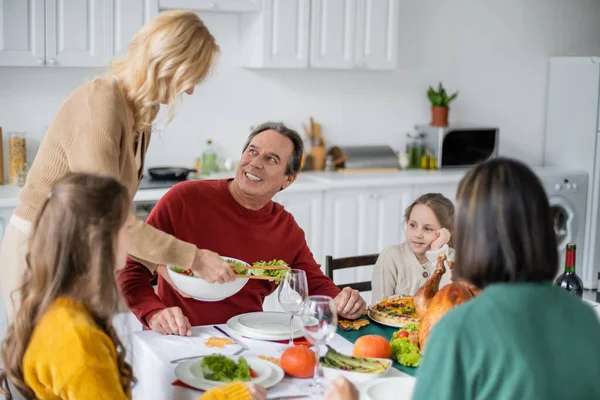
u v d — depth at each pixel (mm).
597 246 5383
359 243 4648
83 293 1471
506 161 1286
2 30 3801
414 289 2764
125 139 2104
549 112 5660
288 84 4832
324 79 4930
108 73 2170
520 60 5566
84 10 3941
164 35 2043
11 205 3758
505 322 1207
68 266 1462
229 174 4562
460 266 1302
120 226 1492
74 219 1445
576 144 5469
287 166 2461
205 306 2361
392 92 5148
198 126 4633
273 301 4297
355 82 5023
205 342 2016
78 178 1473
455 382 1206
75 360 1411
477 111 5473
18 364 1489
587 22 5809
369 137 5125
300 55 4484
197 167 4582
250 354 1939
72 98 2076
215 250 2420
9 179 4156
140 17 4051
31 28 3855
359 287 2912
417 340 1989
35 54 3879
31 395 1514
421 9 5145
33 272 1479
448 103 5184
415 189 4770
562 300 1266
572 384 1224
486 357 1198
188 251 2064
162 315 2098
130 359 1714
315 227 4492
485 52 5430
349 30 4586
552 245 1262
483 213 1259
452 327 1223
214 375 1728
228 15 4602
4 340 1534
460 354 1209
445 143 5105
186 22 2070
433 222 2730
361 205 4613
